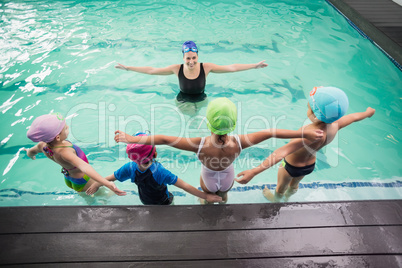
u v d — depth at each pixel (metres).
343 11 6.67
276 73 5.07
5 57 5.34
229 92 4.70
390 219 2.37
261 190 3.35
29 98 4.49
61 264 2.06
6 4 7.29
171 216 2.39
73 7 7.25
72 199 3.19
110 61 5.34
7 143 3.81
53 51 5.56
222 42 5.89
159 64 5.25
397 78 4.85
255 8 7.22
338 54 5.49
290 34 6.14
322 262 2.09
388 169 3.51
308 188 3.32
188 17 6.82
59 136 2.65
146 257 2.11
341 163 3.60
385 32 5.22
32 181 3.40
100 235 2.24
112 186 2.55
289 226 2.32
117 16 6.85
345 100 2.56
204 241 2.21
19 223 2.31
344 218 2.38
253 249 2.16
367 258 2.11
